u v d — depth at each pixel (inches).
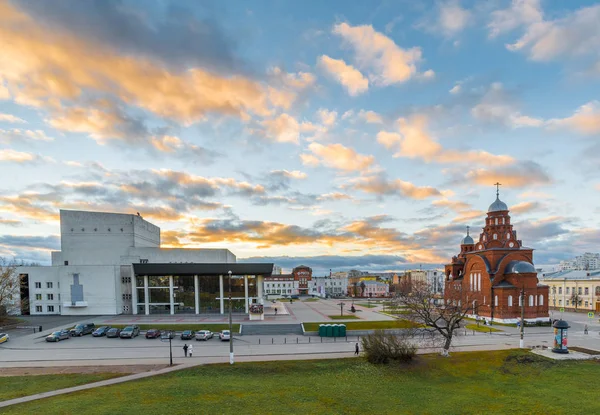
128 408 915.4
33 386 1136.2
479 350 1627.7
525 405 962.7
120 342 1911.9
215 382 1172.5
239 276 3159.5
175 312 3090.6
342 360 1460.4
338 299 5610.2
